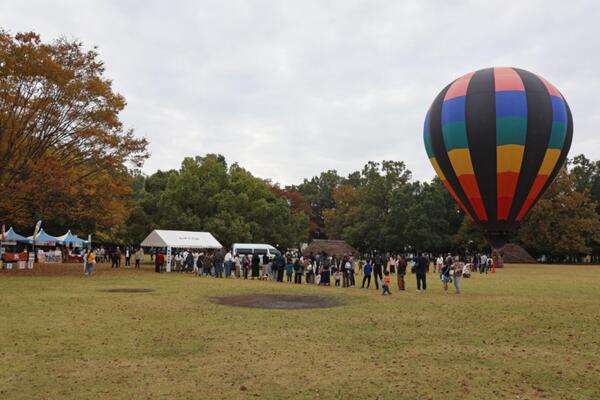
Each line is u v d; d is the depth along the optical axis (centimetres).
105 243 7162
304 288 2523
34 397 728
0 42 3181
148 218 5378
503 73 3306
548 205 7356
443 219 7431
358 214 8206
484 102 3192
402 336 1211
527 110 3127
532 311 1656
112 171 3775
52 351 1012
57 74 3266
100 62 3653
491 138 3159
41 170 3177
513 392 769
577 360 975
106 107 3603
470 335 1228
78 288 2284
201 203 5322
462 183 3353
